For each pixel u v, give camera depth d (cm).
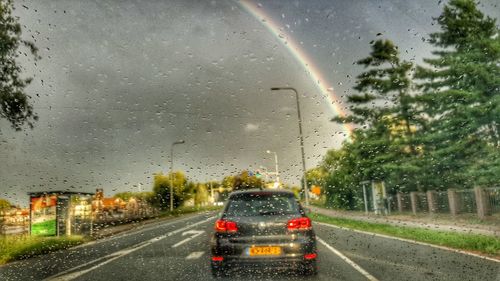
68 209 1538
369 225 1495
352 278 573
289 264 572
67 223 1524
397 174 2412
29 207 1484
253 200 621
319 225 1711
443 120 2194
